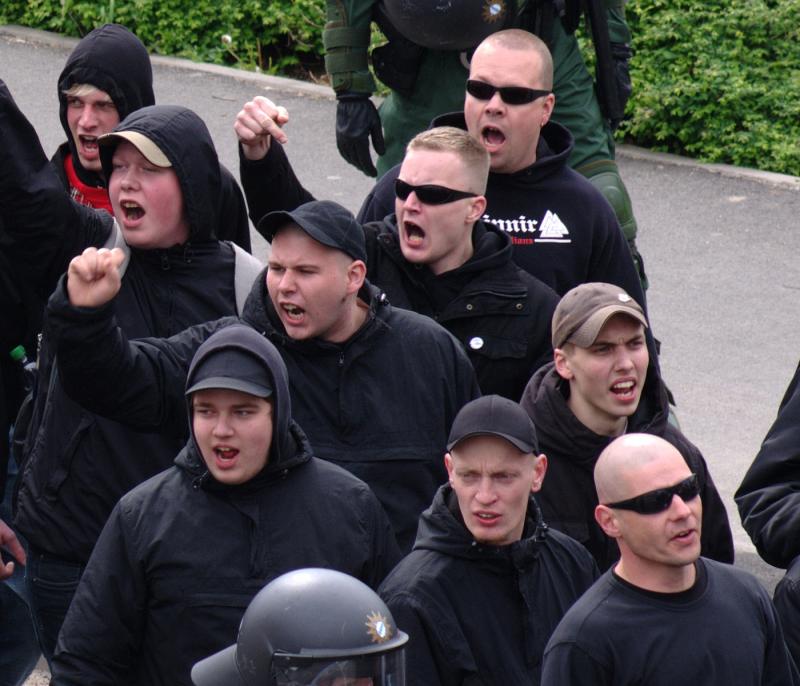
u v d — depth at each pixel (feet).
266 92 152.46
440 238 64.44
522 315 65.10
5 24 169.27
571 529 59.00
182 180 61.16
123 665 52.19
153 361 56.44
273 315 59.11
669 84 138.62
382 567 53.42
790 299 115.34
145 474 58.65
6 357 67.56
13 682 66.49
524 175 71.82
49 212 61.41
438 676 51.93
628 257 74.08
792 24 142.10
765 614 50.03
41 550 59.26
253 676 38.47
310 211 57.62
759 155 135.85
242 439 51.03
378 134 91.81
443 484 59.26
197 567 51.21
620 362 58.54
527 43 71.26
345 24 89.92
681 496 48.52
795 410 61.36
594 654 48.32
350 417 58.23
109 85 72.84
